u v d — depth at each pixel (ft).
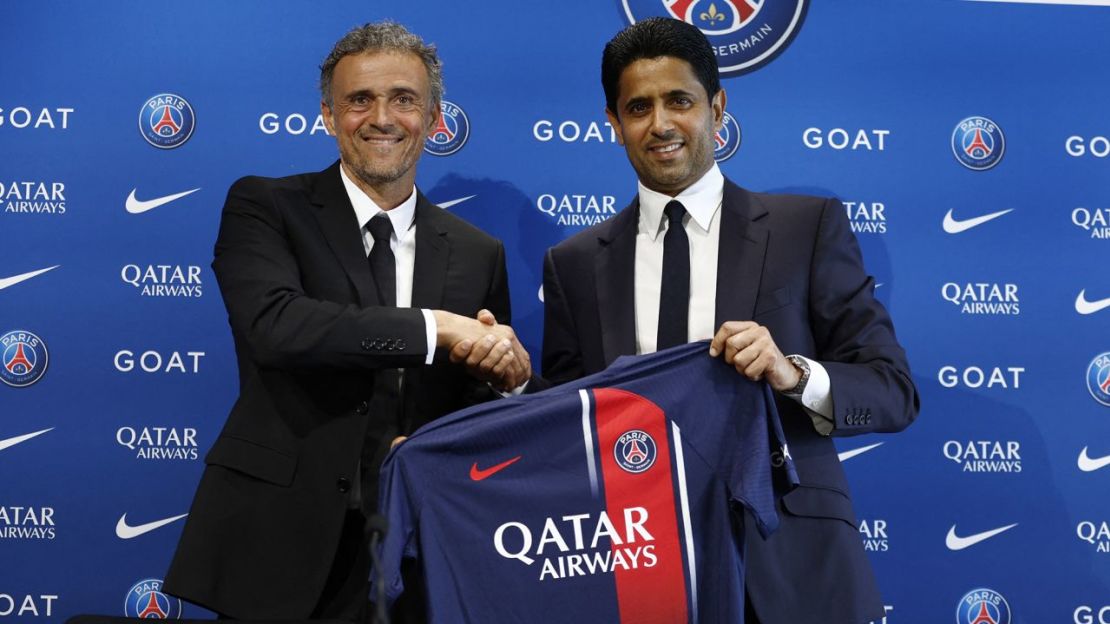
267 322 6.80
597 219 9.58
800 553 6.72
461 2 9.58
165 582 6.59
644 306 7.49
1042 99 9.78
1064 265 9.69
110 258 9.24
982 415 9.53
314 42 9.46
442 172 9.52
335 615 6.91
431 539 6.13
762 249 7.22
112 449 9.14
